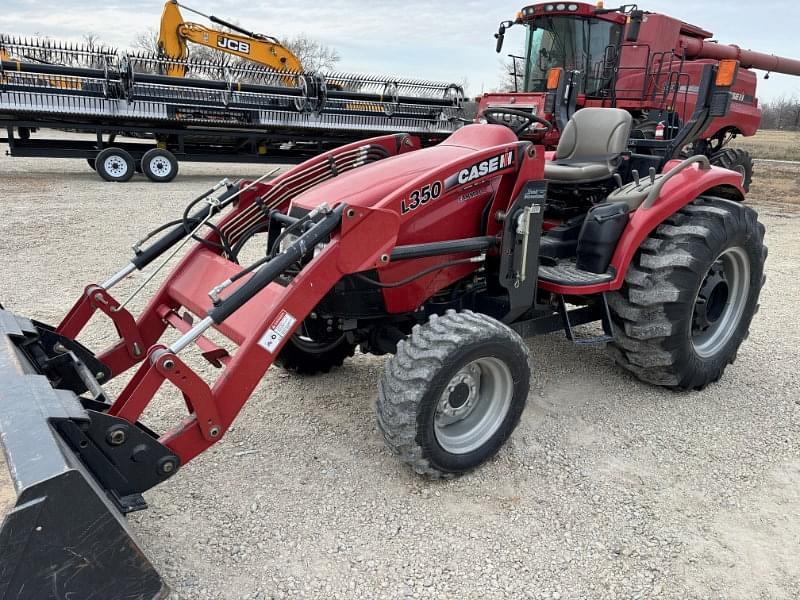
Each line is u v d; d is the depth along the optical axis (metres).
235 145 13.64
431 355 2.65
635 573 2.40
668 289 3.45
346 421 3.45
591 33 10.20
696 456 3.21
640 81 10.40
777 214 10.46
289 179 3.49
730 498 2.88
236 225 3.40
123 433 2.19
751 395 3.91
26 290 5.27
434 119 13.70
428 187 2.84
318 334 3.64
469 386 2.91
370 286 3.02
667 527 2.67
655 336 3.52
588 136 4.34
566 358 4.37
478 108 11.55
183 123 12.12
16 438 1.79
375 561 2.42
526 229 3.12
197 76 12.98
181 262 3.30
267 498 2.76
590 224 3.53
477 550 2.49
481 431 2.98
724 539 2.61
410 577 2.34
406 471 3.00
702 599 2.29
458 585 2.31
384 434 2.76
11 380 2.07
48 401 2.01
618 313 3.61
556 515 2.72
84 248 6.76
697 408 3.72
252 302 2.70
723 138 12.22
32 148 11.75
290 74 12.91
